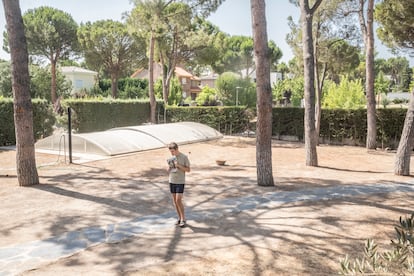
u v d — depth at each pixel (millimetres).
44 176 12328
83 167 14070
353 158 17391
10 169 13727
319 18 21797
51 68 44562
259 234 6727
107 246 6180
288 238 6508
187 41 32781
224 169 13914
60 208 8523
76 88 56000
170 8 29125
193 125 25547
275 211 8227
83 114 25969
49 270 5258
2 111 20000
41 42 43875
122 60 47844
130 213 8141
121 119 28078
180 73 67375
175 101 45625
